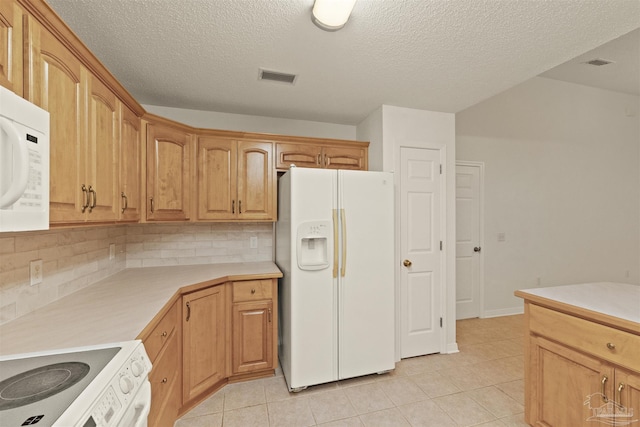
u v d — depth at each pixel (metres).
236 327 2.19
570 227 4.00
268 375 2.31
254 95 2.36
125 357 0.93
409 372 2.37
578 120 4.01
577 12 1.38
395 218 2.56
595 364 1.34
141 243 2.50
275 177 2.58
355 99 2.44
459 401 1.99
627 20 1.43
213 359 2.05
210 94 2.34
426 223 2.68
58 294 1.53
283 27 1.49
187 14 1.39
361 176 2.22
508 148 3.71
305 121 2.98
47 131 0.85
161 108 2.58
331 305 2.14
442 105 2.58
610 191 4.18
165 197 2.15
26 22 0.91
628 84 3.91
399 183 2.59
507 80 2.10
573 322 1.42
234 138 2.48
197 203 2.38
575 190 4.01
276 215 2.59
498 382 2.23
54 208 1.05
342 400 2.00
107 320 1.25
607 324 1.28
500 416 1.84
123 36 1.56
